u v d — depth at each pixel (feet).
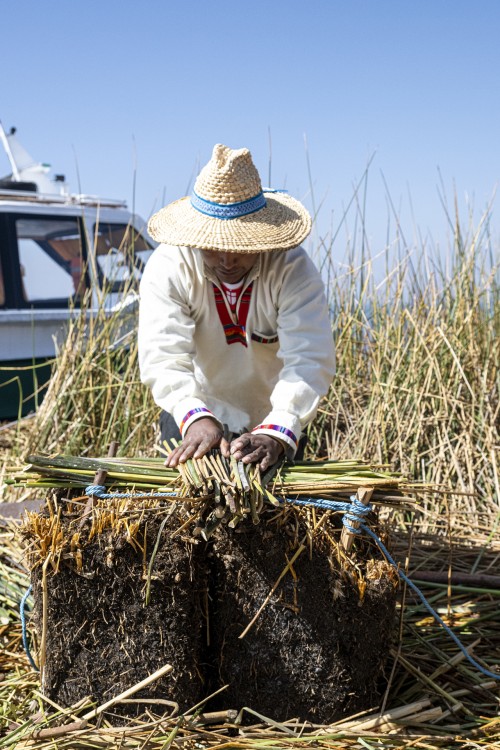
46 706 7.52
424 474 13.92
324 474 7.70
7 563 10.30
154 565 7.20
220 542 7.45
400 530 12.46
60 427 15.79
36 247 20.76
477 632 9.25
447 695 7.86
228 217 7.72
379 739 7.12
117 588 7.25
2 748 6.81
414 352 14.88
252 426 9.37
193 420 7.76
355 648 7.39
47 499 7.59
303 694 7.43
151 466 7.82
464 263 15.62
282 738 7.11
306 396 7.96
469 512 12.74
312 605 7.38
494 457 13.66
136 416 15.42
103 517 7.23
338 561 7.34
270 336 8.67
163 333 8.29
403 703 7.93
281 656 7.44
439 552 11.53
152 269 8.46
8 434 18.79
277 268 8.20
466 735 7.31
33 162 25.05
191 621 7.36
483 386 14.46
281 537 7.36
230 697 7.57
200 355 8.87
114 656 7.32
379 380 14.99
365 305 16.31
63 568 7.21
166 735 7.02
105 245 21.50
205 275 8.21
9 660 8.56
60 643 7.33
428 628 9.23
